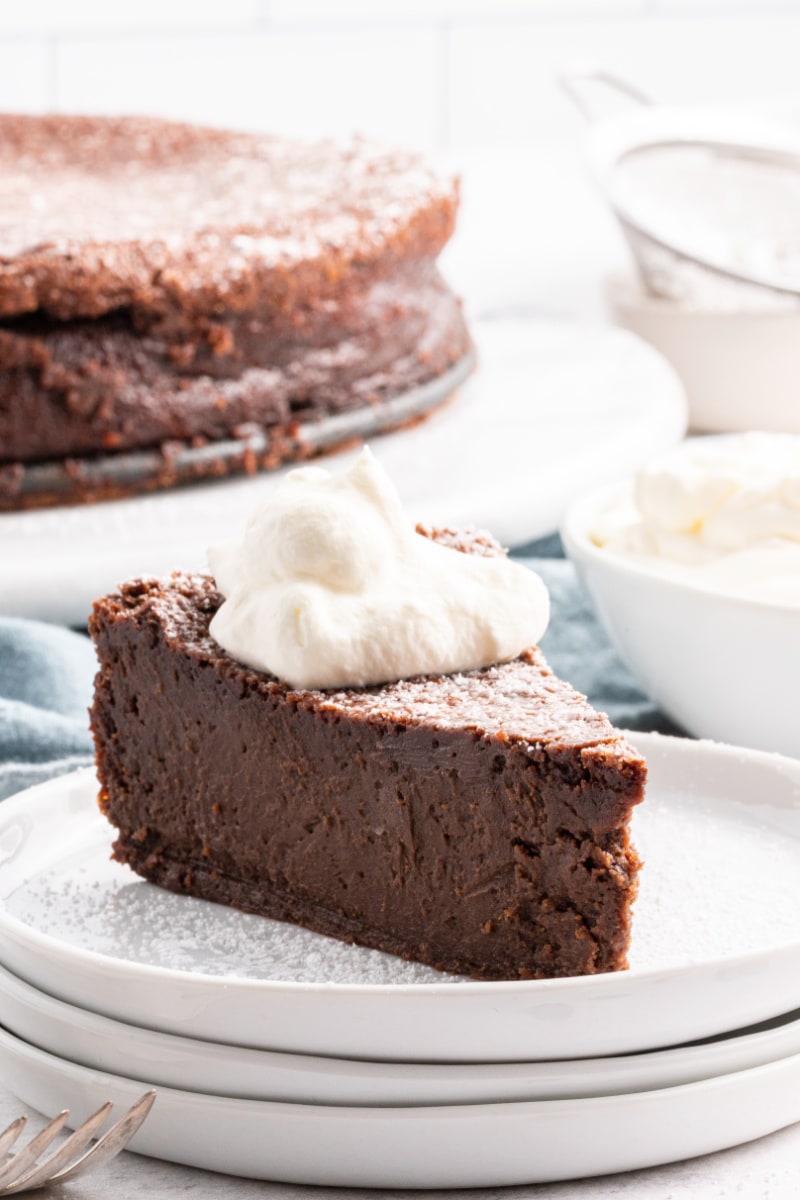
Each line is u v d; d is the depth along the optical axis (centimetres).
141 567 84
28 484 91
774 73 167
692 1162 62
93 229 94
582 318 129
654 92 167
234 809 70
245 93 166
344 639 68
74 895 70
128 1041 62
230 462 94
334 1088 61
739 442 80
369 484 70
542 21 166
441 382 100
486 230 153
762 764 71
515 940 67
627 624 76
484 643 69
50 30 162
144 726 71
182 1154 62
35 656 79
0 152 109
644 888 68
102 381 91
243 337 94
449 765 67
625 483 82
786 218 121
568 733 66
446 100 168
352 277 96
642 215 108
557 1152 61
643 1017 61
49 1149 62
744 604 73
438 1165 61
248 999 61
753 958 62
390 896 68
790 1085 62
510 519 89
